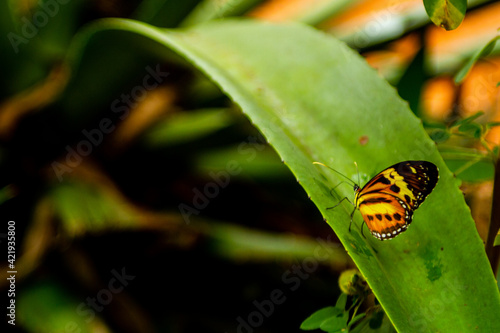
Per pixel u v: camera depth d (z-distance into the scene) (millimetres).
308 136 807
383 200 756
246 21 890
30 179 1107
